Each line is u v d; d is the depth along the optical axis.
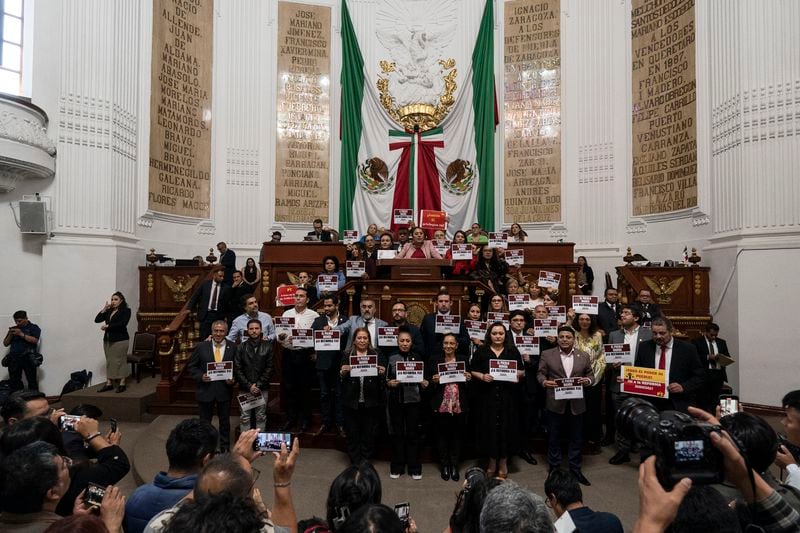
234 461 1.90
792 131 7.14
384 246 7.16
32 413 3.29
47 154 7.99
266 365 5.54
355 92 11.58
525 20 11.36
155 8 9.70
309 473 4.94
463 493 2.35
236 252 11.01
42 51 8.10
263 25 11.41
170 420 6.60
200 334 7.83
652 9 9.85
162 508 2.25
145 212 9.37
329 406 5.70
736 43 7.76
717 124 8.18
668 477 1.48
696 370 4.61
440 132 11.65
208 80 10.81
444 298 5.50
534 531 1.64
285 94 11.49
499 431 4.84
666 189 9.54
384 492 4.54
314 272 8.23
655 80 9.77
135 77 9.23
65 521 1.48
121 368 7.40
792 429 2.54
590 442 5.59
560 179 10.98
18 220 7.91
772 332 7.04
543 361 5.05
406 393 4.87
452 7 11.76
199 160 10.64
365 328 5.10
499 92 11.48
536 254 8.45
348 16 11.61
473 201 11.42
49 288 7.98
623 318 5.60
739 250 7.37
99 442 2.94
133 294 8.85
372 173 11.66
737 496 2.21
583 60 10.88
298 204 11.50
